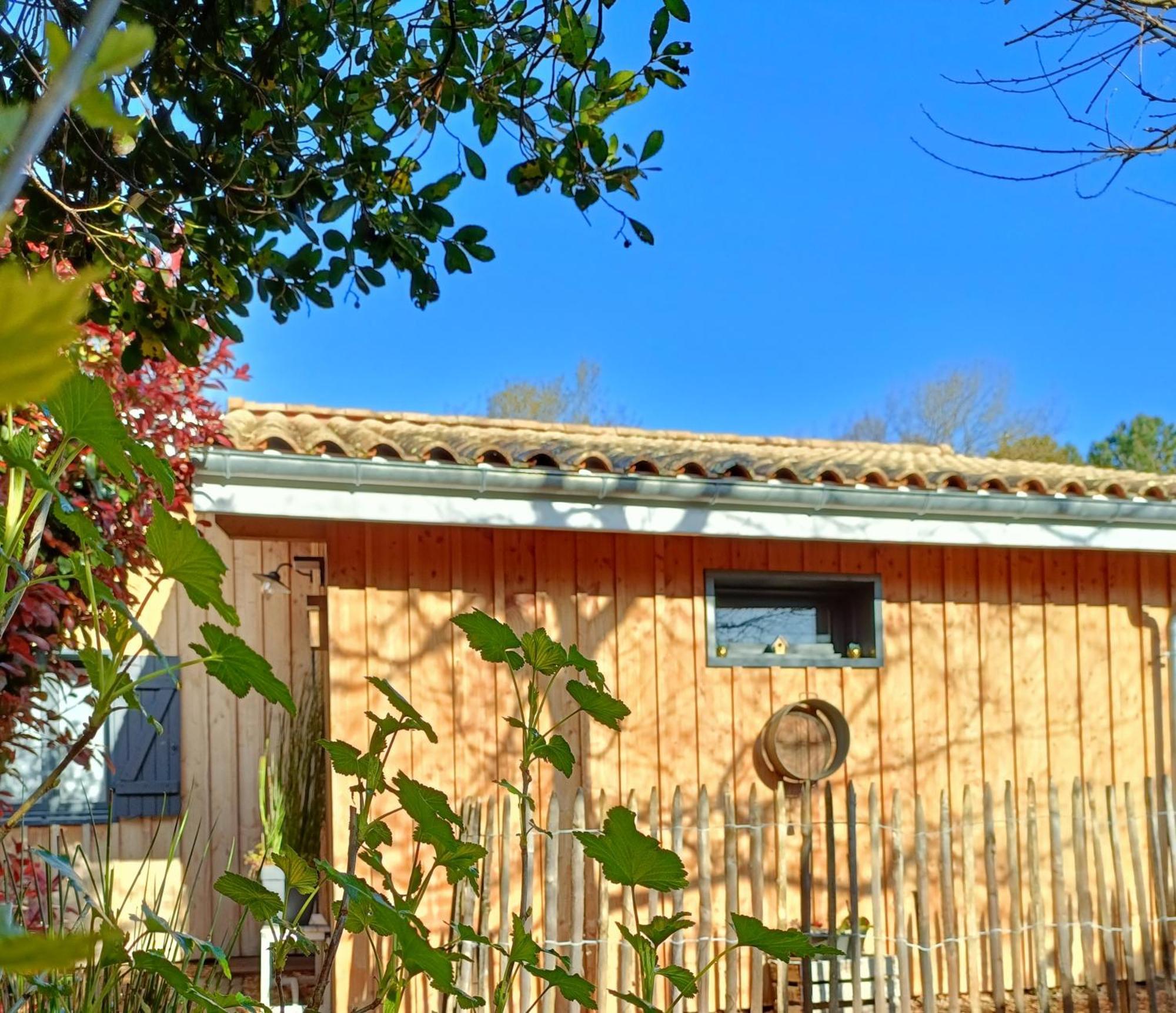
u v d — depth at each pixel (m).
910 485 5.98
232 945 1.64
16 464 0.86
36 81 2.32
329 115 3.31
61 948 0.27
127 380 5.46
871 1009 5.33
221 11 3.09
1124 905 6.55
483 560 5.76
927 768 6.42
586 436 7.25
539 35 3.31
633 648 5.95
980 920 6.36
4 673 4.42
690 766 5.97
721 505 5.61
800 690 6.25
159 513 1.04
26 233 3.14
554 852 4.85
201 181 3.28
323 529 5.67
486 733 5.64
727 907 5.05
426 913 5.21
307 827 7.21
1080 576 6.90
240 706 7.73
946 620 6.58
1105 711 6.83
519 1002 5.16
